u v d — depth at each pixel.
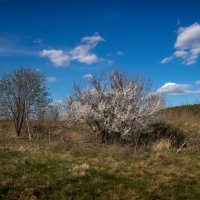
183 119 24.48
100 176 11.73
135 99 19.12
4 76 23.62
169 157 15.04
